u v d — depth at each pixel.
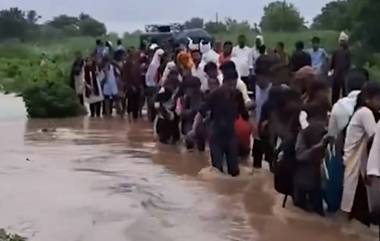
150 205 11.41
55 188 12.54
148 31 39.38
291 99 11.23
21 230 10.01
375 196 9.68
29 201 11.59
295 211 10.94
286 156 11.07
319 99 10.81
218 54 20.55
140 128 20.33
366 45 35.22
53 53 55.00
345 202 10.26
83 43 55.41
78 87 24.42
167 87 17.27
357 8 36.00
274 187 11.73
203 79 17.31
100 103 23.72
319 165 10.63
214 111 13.52
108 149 16.59
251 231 9.98
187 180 13.22
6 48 62.62
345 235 9.84
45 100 22.94
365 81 10.92
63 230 10.02
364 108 10.04
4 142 17.64
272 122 12.26
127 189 12.49
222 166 13.62
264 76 14.09
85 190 12.40
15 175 13.64
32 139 18.16
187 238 9.66
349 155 10.15
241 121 14.16
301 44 18.39
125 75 22.80
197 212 10.98
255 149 13.85
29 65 46.00
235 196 11.98
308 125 10.70
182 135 16.77
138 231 9.97
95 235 9.79
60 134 19.14
